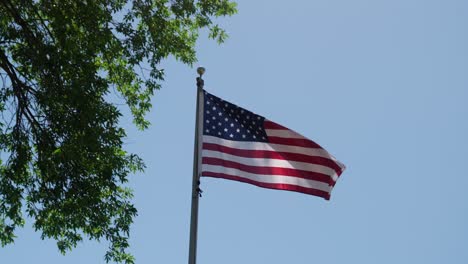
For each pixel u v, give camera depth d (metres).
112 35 14.73
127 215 14.87
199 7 17.19
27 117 14.36
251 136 12.75
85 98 13.62
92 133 13.79
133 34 15.34
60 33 14.09
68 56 13.97
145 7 15.79
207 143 12.44
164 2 16.66
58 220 15.10
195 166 11.80
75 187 14.18
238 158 12.50
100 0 15.21
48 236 15.27
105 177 14.28
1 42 14.05
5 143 15.35
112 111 14.11
